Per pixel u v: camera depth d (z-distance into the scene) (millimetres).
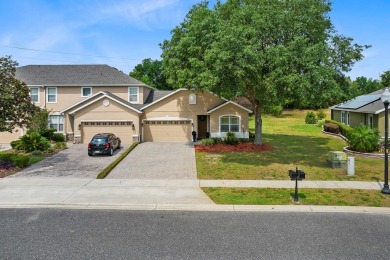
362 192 13172
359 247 7980
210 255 7465
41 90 32031
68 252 7625
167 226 9453
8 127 19531
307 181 15164
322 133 35469
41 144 23625
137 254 7516
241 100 33125
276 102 22422
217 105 29719
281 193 13078
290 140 29875
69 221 9906
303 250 7770
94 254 7520
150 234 8797
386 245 8117
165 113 29859
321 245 8078
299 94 17312
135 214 10609
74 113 28531
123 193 13047
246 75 17906
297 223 9742
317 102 18688
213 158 21172
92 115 28500
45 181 15094
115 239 8438
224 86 19609
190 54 23172
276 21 18922
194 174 16750
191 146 26688
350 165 16281
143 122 29844
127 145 27484
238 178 15875
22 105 19578
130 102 32406
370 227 9438
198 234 8797
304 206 11414
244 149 24141
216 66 17797
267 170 17578
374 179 15484
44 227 9367
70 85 31891
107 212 10828
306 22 19719
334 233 8930
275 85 17625
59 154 22922
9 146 27844
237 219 10102
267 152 23281
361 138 22391
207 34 21594
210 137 29172
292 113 59094
